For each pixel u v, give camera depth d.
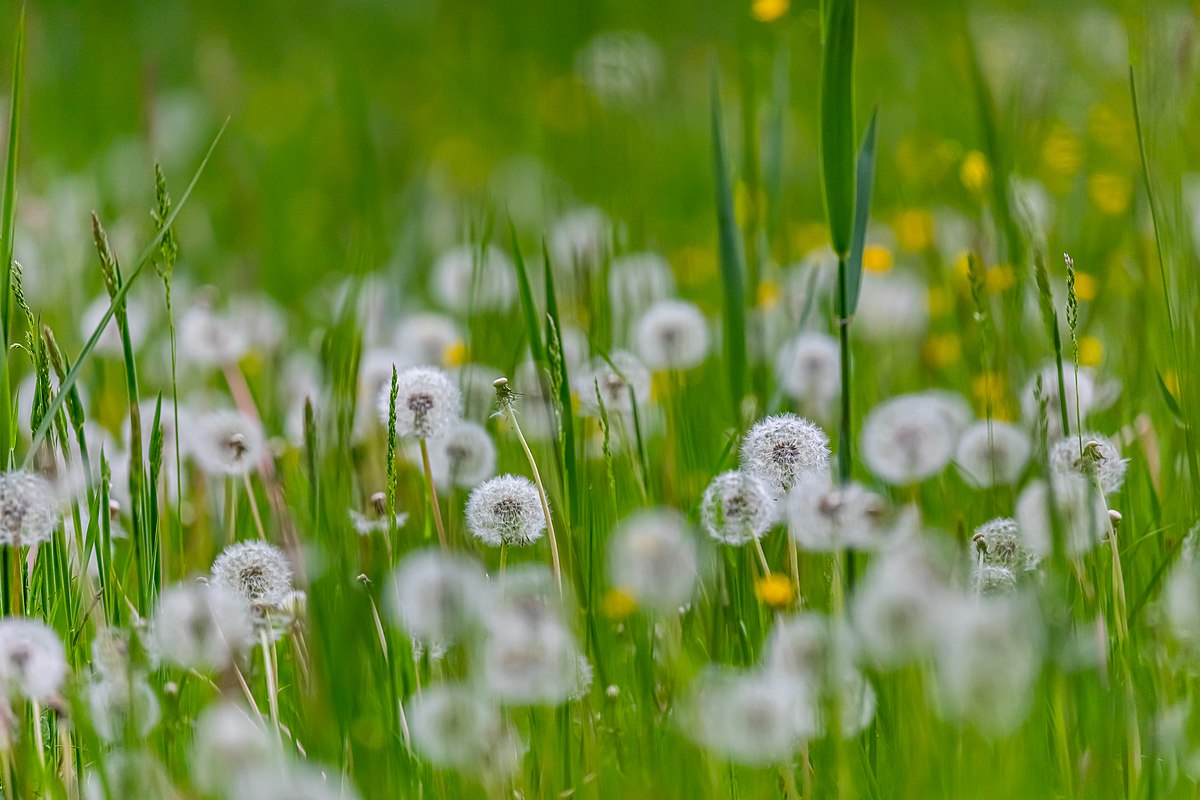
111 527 3.46
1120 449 3.52
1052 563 3.30
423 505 3.51
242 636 3.29
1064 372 3.60
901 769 3.25
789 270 3.94
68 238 4.42
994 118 3.81
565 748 3.28
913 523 3.37
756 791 3.24
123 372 3.87
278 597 3.32
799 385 3.63
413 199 4.39
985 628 3.19
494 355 3.76
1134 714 3.25
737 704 3.22
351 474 3.54
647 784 3.26
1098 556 3.35
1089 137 4.69
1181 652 3.28
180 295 4.39
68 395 3.37
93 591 3.36
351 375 3.62
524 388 3.61
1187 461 3.47
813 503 3.31
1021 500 3.37
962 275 3.85
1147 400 3.58
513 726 3.29
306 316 4.72
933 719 3.23
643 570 3.29
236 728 3.21
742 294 3.51
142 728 3.23
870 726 3.29
